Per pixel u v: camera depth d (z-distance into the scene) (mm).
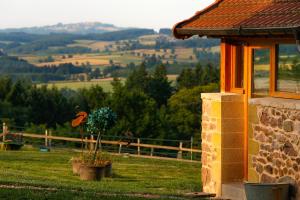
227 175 14898
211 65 84000
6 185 13734
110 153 30250
